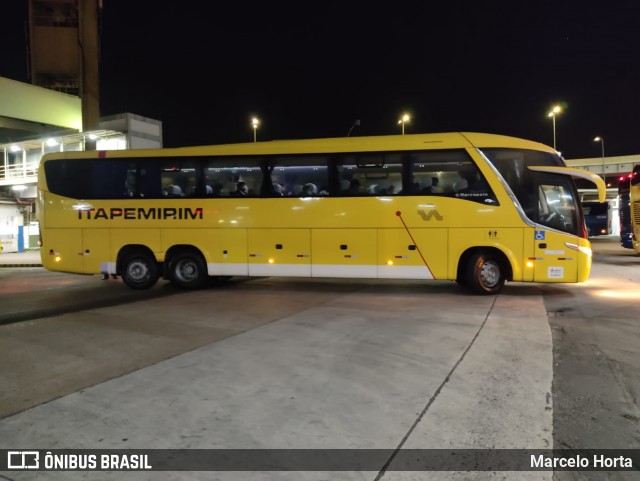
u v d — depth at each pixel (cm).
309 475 321
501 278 1062
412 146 1075
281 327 741
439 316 824
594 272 1479
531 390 475
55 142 3581
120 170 1201
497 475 325
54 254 1226
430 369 537
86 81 4497
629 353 609
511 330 720
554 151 1061
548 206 1035
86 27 4516
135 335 697
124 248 1202
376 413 418
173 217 1177
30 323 791
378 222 1087
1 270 1936
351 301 991
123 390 470
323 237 1112
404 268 1077
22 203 3334
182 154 1174
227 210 1155
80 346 638
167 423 397
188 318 820
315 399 448
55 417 409
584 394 471
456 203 1055
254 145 1151
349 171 1104
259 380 499
